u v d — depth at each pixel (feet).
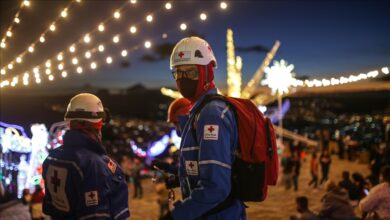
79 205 9.84
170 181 10.73
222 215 8.56
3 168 25.43
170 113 14.99
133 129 241.55
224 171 8.07
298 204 25.39
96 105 10.61
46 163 10.51
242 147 8.56
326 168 56.18
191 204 8.04
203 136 8.21
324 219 23.68
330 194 23.85
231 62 60.95
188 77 8.89
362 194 28.60
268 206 42.75
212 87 9.08
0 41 25.13
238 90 61.36
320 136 94.68
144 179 72.08
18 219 35.81
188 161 8.65
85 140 10.23
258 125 8.68
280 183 57.26
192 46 8.92
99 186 9.89
